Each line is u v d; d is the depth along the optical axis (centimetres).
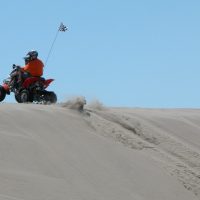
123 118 4550
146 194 3350
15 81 4659
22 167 3048
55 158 3294
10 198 2628
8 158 3091
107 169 3434
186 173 3959
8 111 3703
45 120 3741
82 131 3806
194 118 5497
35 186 2855
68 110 4094
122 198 3138
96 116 4256
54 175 3103
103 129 4047
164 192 3472
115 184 3294
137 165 3669
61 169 3198
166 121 5091
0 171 2905
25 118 3669
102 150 3662
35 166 3117
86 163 3394
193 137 4988
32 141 3381
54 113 3906
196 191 3734
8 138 3309
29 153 3225
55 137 3569
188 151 4519
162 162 3941
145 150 4059
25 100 4603
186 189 3688
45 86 4659
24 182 2858
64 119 3869
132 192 3288
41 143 3412
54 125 3722
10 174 2905
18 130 3484
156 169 3759
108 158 3578
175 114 5494
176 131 4969
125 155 3741
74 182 3109
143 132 4475
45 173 3086
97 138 3806
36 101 4625
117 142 3934
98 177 3291
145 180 3512
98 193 3083
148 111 5447
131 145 4012
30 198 2703
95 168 3388
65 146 3506
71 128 3788
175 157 4275
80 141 3641
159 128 4866
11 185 2784
